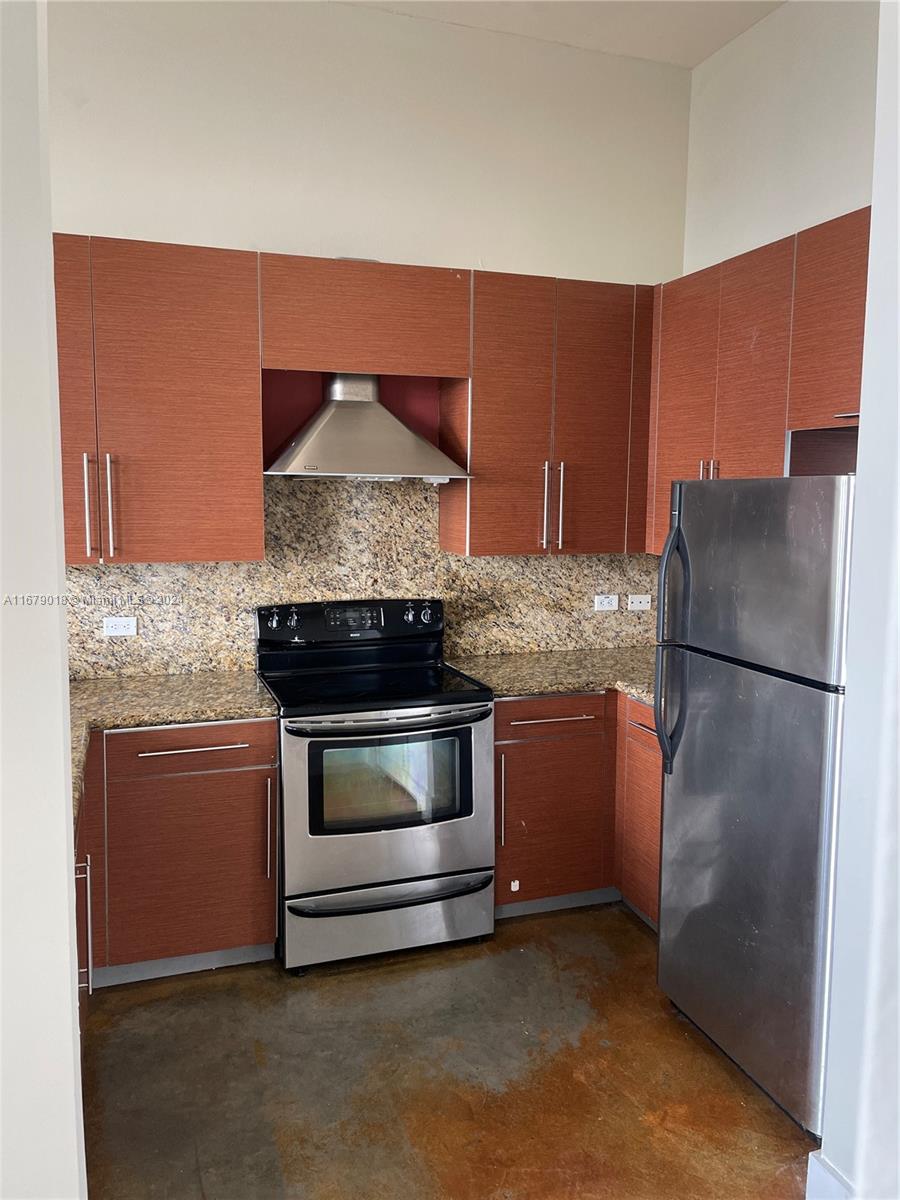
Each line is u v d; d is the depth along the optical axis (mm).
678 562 2504
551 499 3314
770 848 2184
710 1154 2107
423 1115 2230
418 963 2949
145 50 2982
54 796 1199
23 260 1146
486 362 3178
